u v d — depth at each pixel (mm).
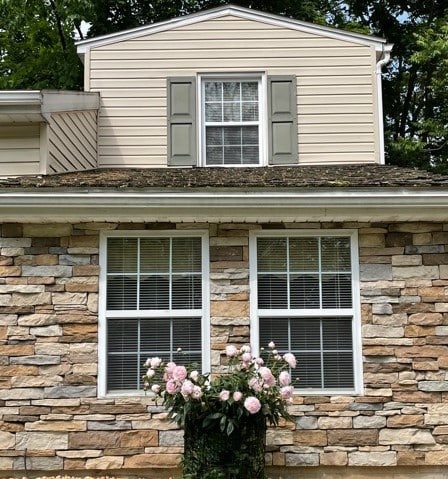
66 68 14312
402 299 5918
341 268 6027
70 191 5504
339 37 9203
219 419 4883
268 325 5973
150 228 5977
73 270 5910
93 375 5777
